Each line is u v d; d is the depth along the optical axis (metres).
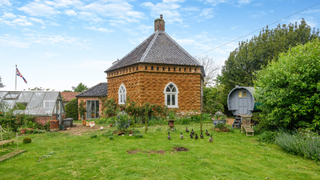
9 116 15.41
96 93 26.64
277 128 12.65
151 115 19.11
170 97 20.33
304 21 25.14
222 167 7.45
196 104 20.89
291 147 9.27
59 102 18.41
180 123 18.42
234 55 27.78
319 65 9.80
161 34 23.94
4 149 9.66
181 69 20.44
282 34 25.67
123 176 6.55
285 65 11.05
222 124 14.98
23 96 17.41
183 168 7.28
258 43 26.41
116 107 22.56
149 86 19.36
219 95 26.80
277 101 11.09
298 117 11.05
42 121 16.28
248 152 9.43
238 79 25.95
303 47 11.45
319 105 10.12
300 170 7.31
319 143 8.67
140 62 18.92
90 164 7.64
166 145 10.46
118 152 9.20
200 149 9.77
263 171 7.16
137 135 12.50
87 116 26.52
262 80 12.43
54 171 6.96
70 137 12.94
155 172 6.87
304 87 10.15
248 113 15.54
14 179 6.32
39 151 9.41
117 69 22.45
